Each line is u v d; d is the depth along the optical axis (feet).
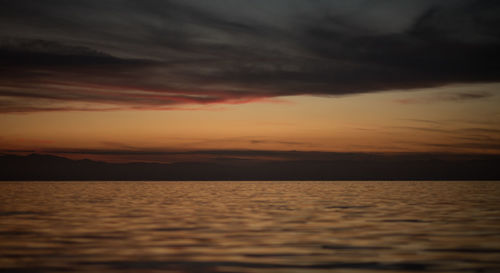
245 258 45.60
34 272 39.27
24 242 54.34
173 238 57.88
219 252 48.62
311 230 65.41
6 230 65.16
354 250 49.57
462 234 60.75
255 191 225.56
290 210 99.86
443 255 46.57
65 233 62.23
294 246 52.08
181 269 40.81
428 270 40.27
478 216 84.48
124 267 41.42
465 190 228.43
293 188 283.18
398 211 96.27
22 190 237.04
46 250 49.19
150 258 45.39
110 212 95.04
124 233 62.44
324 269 40.96
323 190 238.07
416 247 51.13
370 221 76.79
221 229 66.74
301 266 42.09
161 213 92.73
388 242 54.54
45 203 124.26
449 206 110.11
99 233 62.34
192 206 113.09
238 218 82.43
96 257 45.65
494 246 51.44
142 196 168.04
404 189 250.78
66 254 47.06
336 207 108.37
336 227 68.74
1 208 105.09
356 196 163.94
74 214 90.17
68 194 184.65
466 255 46.50
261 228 67.72
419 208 104.06
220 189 264.11
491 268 40.78
